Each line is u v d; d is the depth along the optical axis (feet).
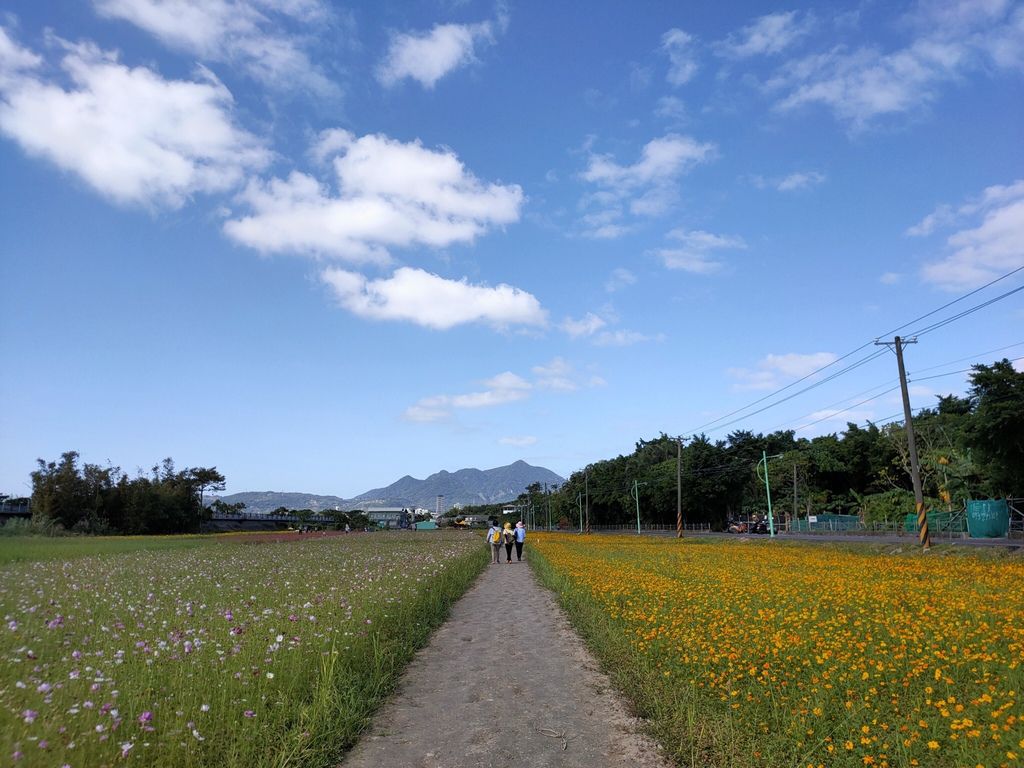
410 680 26.58
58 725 14.71
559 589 52.37
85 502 243.81
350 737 19.39
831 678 20.65
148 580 49.78
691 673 23.34
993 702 17.98
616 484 375.25
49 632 25.44
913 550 92.63
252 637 24.84
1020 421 120.06
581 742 19.13
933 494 203.92
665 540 168.76
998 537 125.49
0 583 45.62
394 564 64.85
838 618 30.30
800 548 110.63
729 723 17.85
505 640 34.73
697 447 299.17
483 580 67.92
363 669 25.44
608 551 102.27
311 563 70.03
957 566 60.85
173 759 15.08
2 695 16.21
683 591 42.34
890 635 26.43
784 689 20.66
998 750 15.28
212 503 372.58
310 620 29.14
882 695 19.88
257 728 17.39
